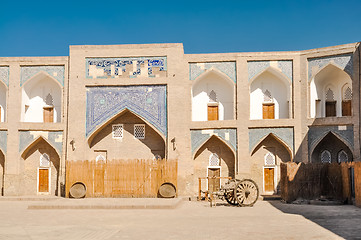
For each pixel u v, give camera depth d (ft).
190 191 55.83
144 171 53.88
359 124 51.67
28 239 25.86
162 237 26.03
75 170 54.24
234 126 56.08
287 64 56.59
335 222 31.48
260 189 56.59
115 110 57.11
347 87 55.47
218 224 31.17
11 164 57.16
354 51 52.60
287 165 48.24
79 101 57.31
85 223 32.65
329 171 49.19
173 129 55.88
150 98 56.95
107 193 53.88
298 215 36.14
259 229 28.60
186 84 57.31
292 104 55.93
